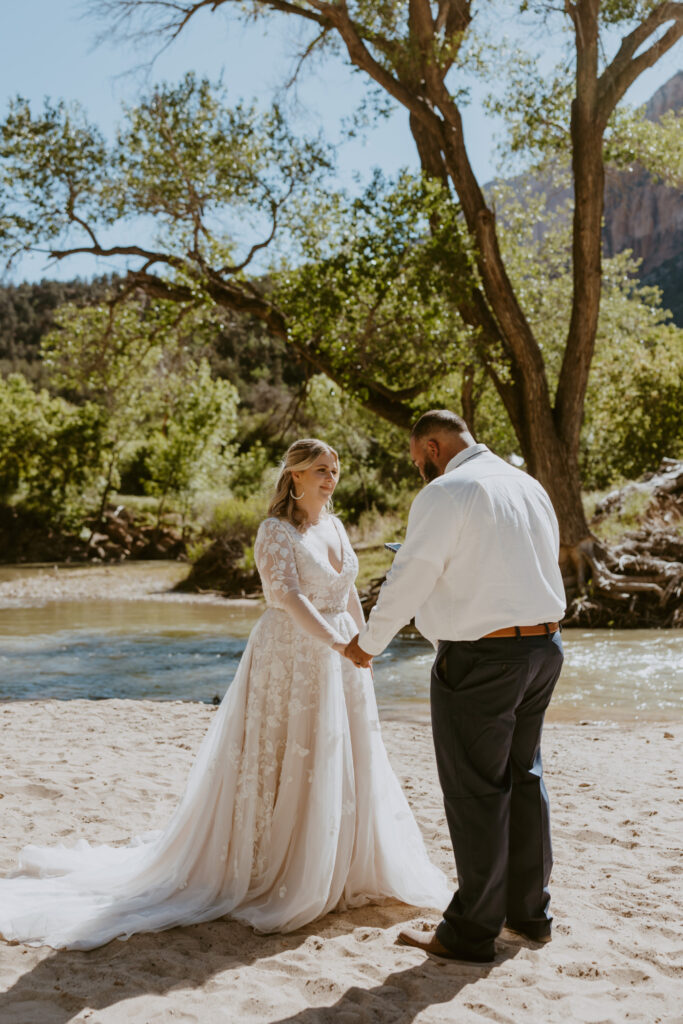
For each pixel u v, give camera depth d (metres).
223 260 18.14
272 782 3.37
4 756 5.75
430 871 3.55
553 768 5.60
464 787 2.91
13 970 2.84
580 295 15.62
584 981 2.77
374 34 15.34
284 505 3.63
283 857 3.35
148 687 9.44
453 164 15.62
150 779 5.15
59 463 35.53
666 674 9.89
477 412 21.78
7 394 36.97
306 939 3.11
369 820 3.46
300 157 17.66
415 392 17.12
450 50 14.95
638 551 15.74
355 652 3.12
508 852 3.05
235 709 3.43
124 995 2.64
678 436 24.16
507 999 2.63
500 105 17.27
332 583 3.54
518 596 2.88
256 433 44.25
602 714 7.78
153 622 15.95
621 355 24.53
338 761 3.34
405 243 15.75
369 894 3.49
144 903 3.31
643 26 14.87
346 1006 2.59
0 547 34.19
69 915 3.21
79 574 27.33
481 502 2.91
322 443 3.67
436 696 2.97
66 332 20.16
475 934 2.91
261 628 3.46
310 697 3.39
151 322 20.09
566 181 20.42
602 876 3.69
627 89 15.18
